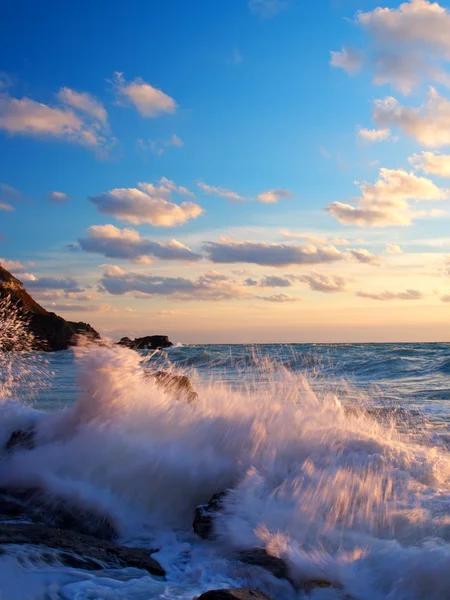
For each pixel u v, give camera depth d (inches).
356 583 127.8
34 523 165.0
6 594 115.5
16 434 238.5
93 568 135.0
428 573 124.3
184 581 133.3
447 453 229.1
